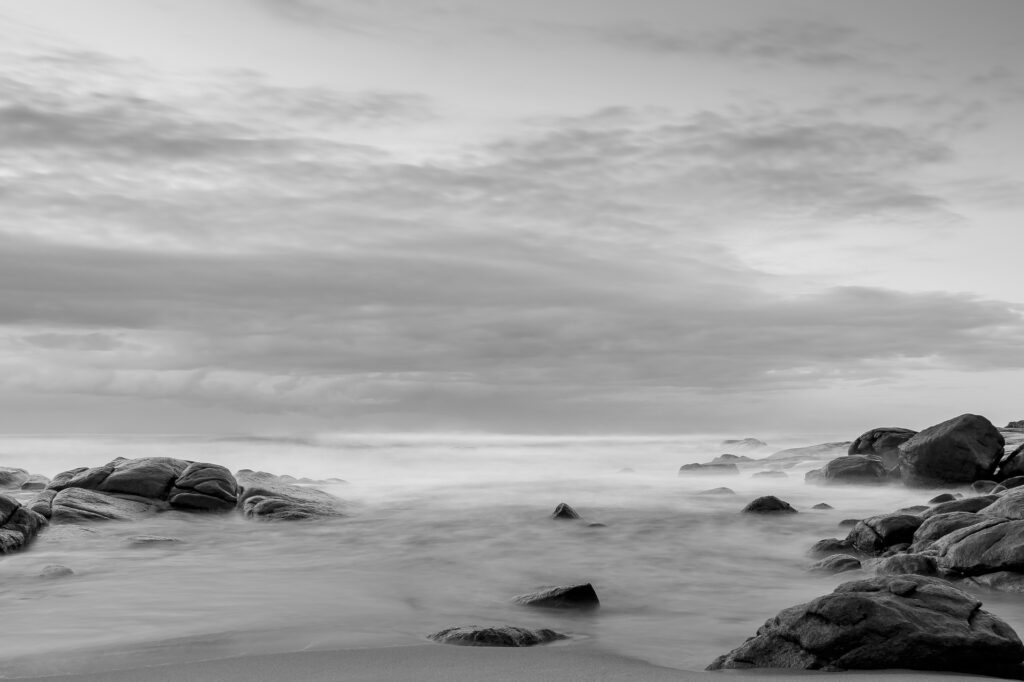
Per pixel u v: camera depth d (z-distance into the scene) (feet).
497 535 63.10
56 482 76.07
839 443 163.12
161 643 29.76
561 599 38.52
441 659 26.32
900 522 50.42
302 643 29.84
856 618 25.72
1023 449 93.15
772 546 57.82
